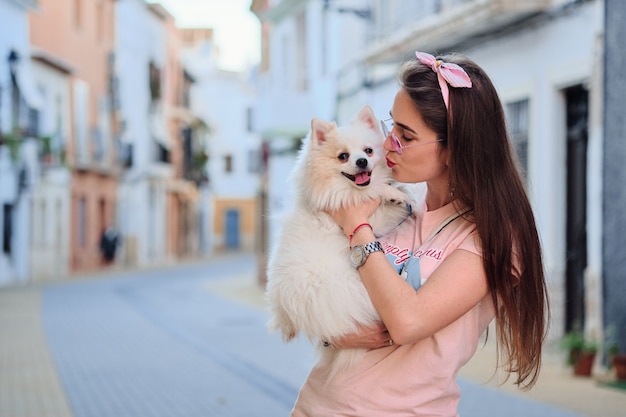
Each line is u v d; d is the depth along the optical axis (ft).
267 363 37.63
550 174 37.81
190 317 58.44
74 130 114.21
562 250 37.55
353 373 9.00
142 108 147.02
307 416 9.30
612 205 32.55
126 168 135.23
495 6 37.60
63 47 111.04
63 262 110.93
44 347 43.11
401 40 47.19
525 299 8.93
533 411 25.89
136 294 79.10
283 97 73.20
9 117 90.58
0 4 88.33
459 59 9.22
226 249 219.00
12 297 74.64
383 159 10.00
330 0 67.41
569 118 37.78
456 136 8.82
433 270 8.88
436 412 8.78
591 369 31.32
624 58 31.76
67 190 112.06
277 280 9.45
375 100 58.49
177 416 26.94
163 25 160.35
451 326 8.84
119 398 29.89
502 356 11.25
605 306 32.96
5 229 92.32
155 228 155.43
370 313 8.88
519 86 40.19
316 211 9.69
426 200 9.73
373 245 8.89
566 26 36.42
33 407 28.40
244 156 218.59
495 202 8.75
